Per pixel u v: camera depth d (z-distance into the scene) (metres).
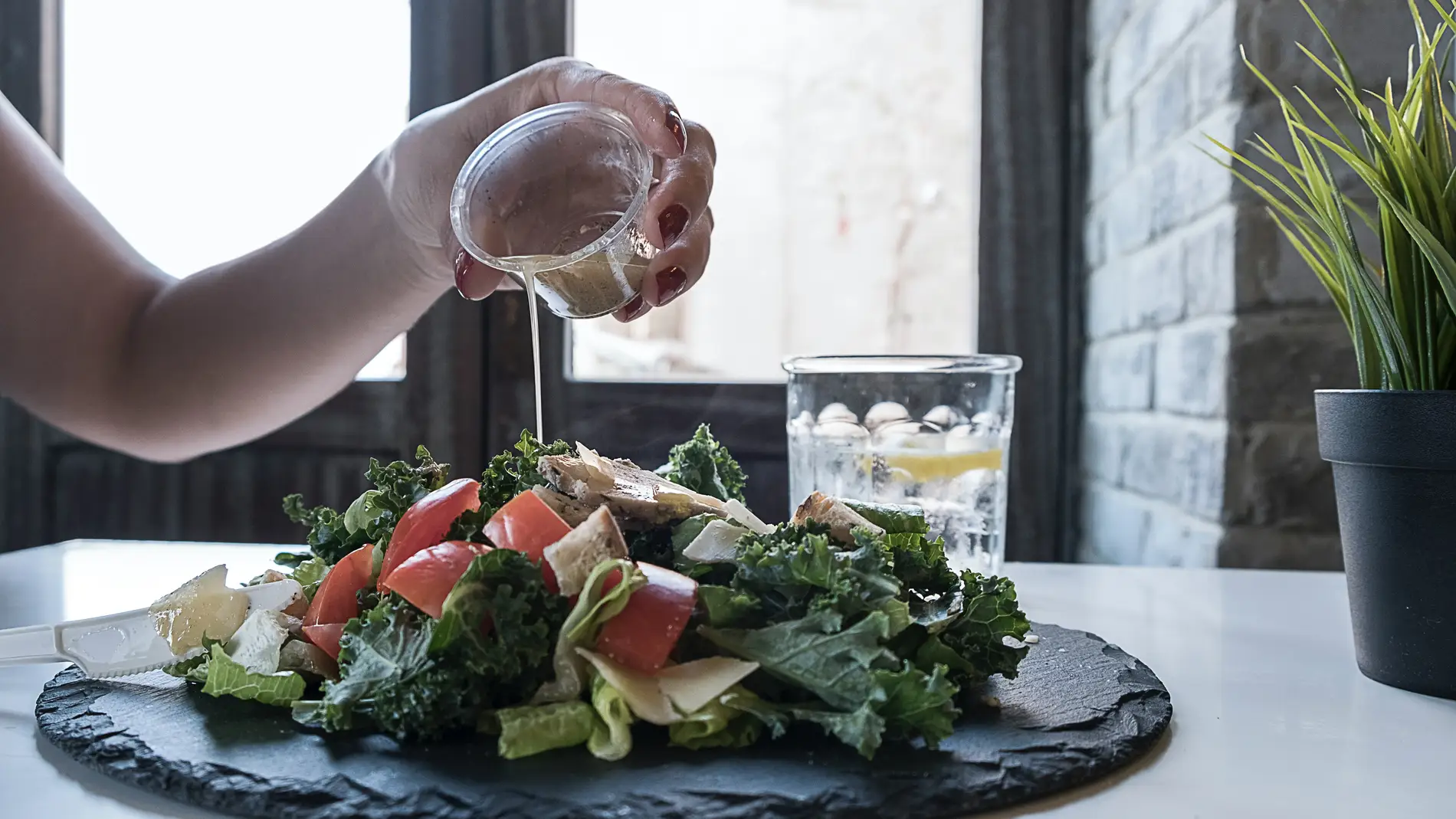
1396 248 0.67
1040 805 0.48
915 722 0.50
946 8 1.74
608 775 0.48
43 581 1.10
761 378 1.79
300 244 1.24
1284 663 0.75
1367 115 0.68
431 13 1.76
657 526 0.64
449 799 0.45
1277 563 1.10
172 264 1.89
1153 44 1.35
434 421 1.80
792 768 0.49
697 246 0.83
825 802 0.45
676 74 1.76
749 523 0.66
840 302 1.78
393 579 0.55
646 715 0.51
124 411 1.29
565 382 1.78
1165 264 1.30
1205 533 1.16
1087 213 1.70
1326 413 0.70
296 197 1.87
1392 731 0.60
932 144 1.76
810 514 0.62
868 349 1.78
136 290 1.34
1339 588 1.02
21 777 0.52
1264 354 1.08
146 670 0.64
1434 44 0.69
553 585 0.56
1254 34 1.08
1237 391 1.09
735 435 1.76
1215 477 1.13
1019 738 0.54
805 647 0.52
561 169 0.74
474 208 0.77
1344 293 0.75
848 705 0.51
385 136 1.83
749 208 1.77
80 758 0.53
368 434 1.83
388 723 0.52
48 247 1.26
